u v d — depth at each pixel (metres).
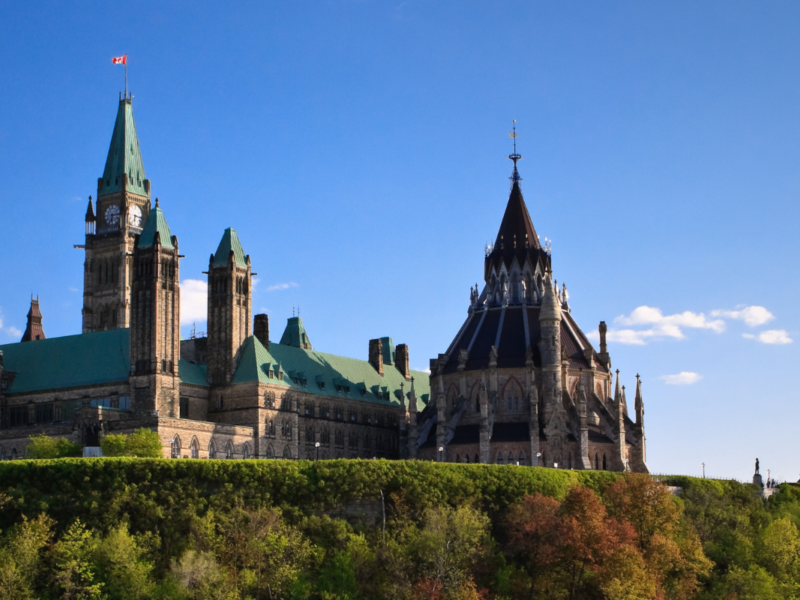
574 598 173.12
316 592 162.00
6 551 154.38
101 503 167.88
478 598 162.88
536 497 187.50
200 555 157.12
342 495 181.00
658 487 194.38
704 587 191.50
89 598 150.62
